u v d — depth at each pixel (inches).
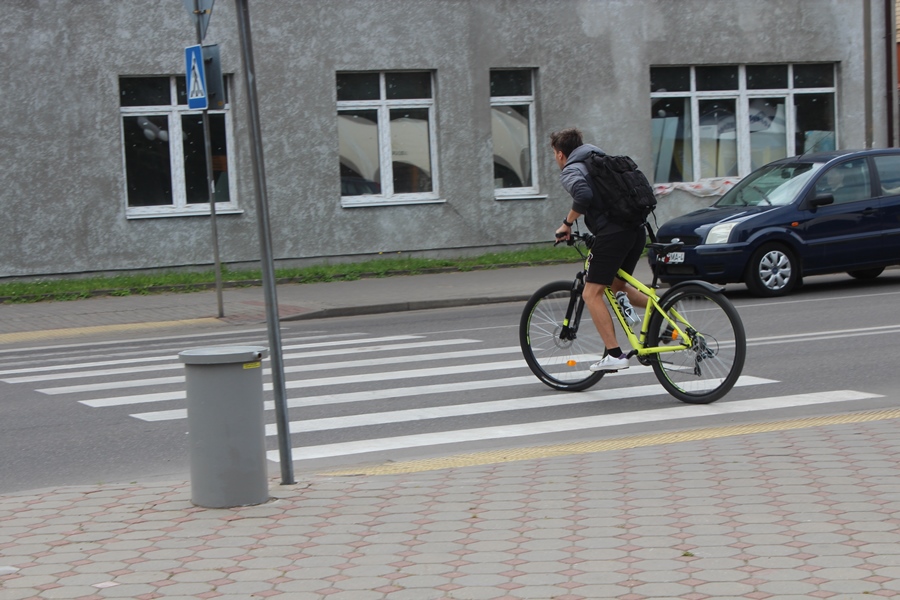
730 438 293.7
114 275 826.2
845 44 1036.5
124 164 829.2
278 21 858.8
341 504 240.7
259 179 253.4
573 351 388.8
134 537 221.0
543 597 183.3
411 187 920.9
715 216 657.0
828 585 184.4
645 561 198.2
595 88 960.3
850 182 669.3
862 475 249.3
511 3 930.1
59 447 330.3
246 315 667.4
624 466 266.4
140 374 466.9
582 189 353.4
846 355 439.8
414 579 193.0
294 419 359.6
